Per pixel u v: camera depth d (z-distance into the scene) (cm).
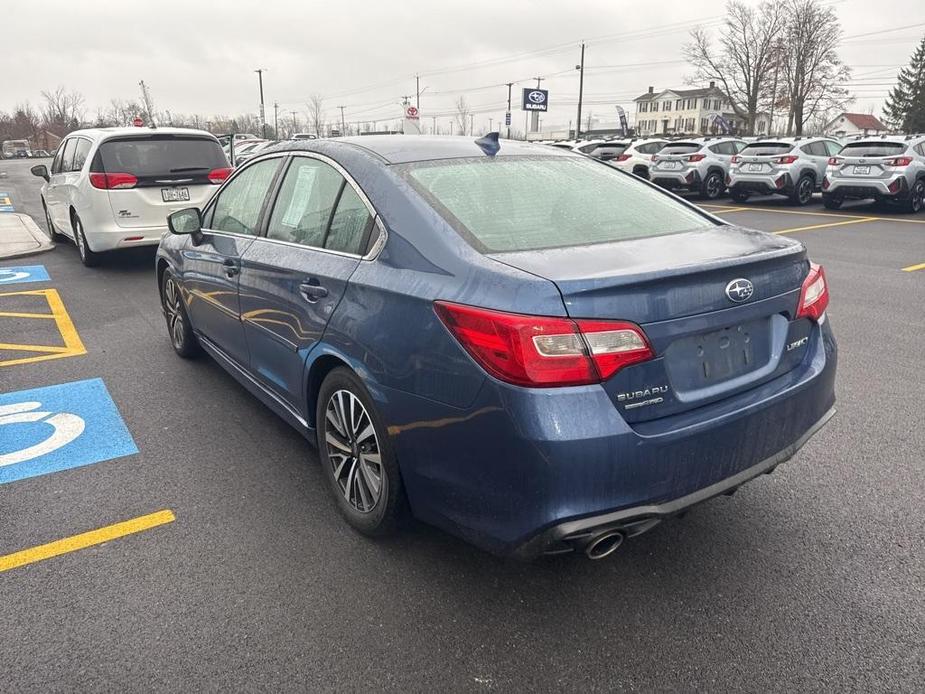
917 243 1094
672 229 294
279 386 355
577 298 216
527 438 214
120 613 256
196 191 880
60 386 489
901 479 347
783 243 282
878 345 566
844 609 257
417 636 245
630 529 228
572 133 7325
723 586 271
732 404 246
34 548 296
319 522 316
